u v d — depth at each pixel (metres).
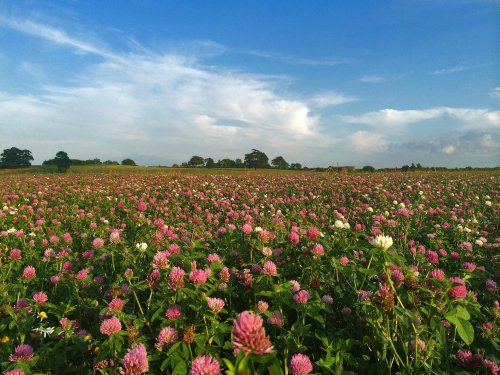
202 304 3.16
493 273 5.03
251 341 1.63
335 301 3.94
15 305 4.00
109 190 19.02
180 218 11.35
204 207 14.55
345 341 3.00
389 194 15.61
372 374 2.77
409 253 5.74
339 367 2.61
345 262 4.33
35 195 16.36
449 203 14.36
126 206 13.45
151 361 2.84
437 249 6.68
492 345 2.94
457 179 23.81
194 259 4.88
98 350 2.91
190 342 2.67
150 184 22.31
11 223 9.91
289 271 4.93
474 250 6.37
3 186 21.14
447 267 5.74
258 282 3.98
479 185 19.80
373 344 2.93
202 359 2.01
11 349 3.09
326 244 5.17
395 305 2.93
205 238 6.81
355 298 3.66
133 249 5.73
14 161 91.06
